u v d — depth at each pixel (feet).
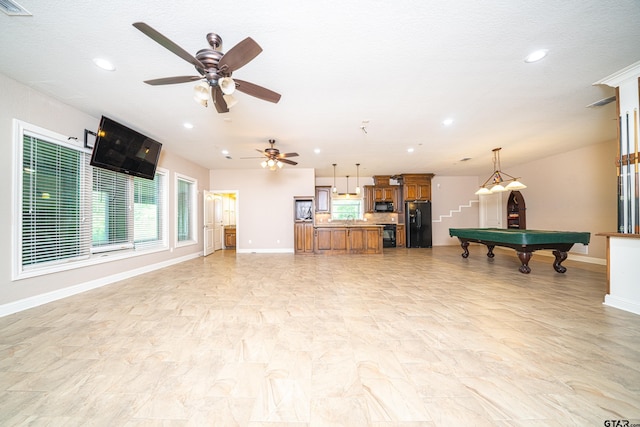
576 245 18.58
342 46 6.98
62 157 10.57
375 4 5.58
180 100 10.18
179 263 18.52
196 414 4.19
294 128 13.42
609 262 9.16
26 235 9.28
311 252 23.26
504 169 24.98
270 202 24.79
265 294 10.79
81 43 6.78
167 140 15.38
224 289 11.55
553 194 20.06
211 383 4.97
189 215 21.38
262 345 6.42
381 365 5.55
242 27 6.22
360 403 4.42
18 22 5.96
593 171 17.35
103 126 11.00
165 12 5.71
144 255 15.26
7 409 4.28
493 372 5.29
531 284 12.17
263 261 19.40
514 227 23.81
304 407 4.34
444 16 5.95
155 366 5.53
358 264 17.94
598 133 14.61
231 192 24.70
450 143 16.39
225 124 12.77
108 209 13.03
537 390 4.73
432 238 29.19
